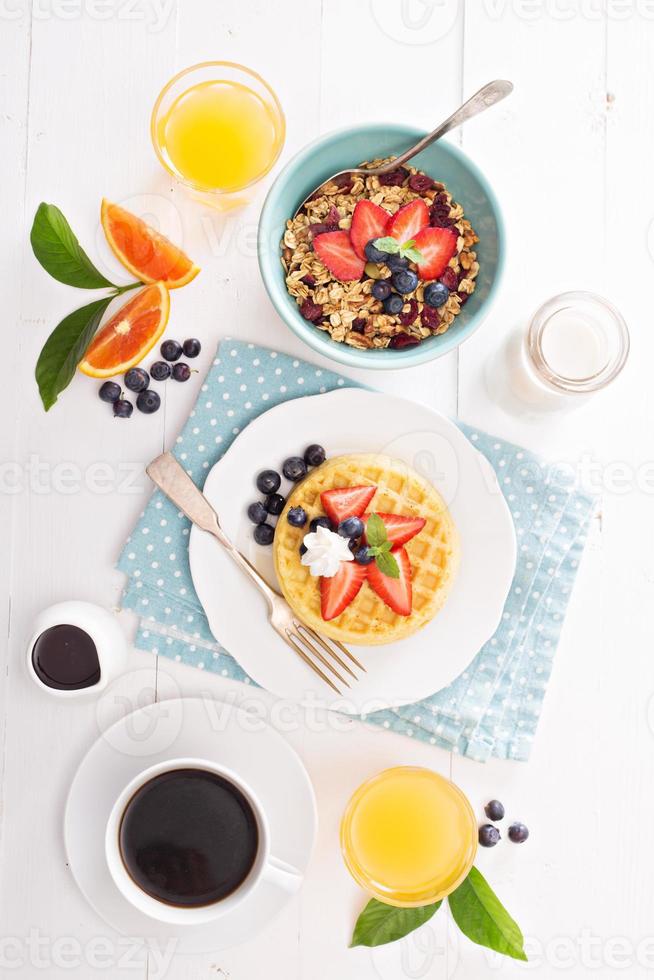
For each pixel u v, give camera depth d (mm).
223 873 1057
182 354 1104
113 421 1105
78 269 1067
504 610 1104
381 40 1112
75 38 1105
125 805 1049
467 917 1073
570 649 1121
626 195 1121
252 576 1074
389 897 1067
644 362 1121
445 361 1109
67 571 1105
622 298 1120
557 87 1119
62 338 1068
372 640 1062
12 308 1104
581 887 1116
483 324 1113
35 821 1102
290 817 1072
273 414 1079
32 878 1101
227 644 1081
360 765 1104
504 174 1118
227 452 1080
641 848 1118
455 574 1079
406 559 1060
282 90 1109
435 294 1046
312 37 1110
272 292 1029
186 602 1093
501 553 1082
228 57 1108
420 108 1114
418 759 1106
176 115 1084
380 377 1105
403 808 1085
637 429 1121
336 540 1034
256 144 1084
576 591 1121
